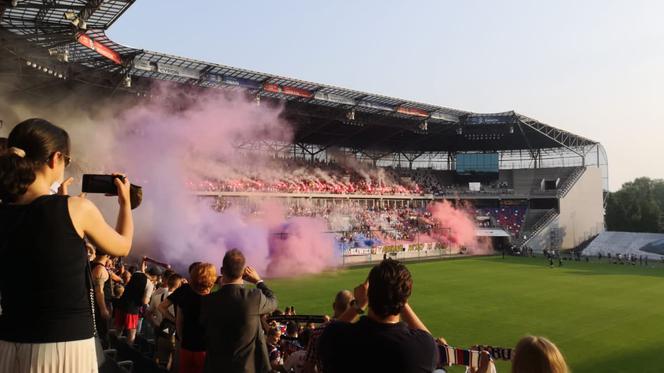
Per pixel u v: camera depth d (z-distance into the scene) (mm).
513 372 3547
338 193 63938
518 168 83062
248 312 4812
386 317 3322
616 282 38875
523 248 67000
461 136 73625
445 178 83438
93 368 2541
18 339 2320
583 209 77188
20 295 2338
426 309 27188
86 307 2510
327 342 3354
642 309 27438
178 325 5652
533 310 26953
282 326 11078
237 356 4781
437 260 57844
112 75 37562
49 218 2371
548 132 71125
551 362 3375
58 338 2357
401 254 58719
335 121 58375
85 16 25641
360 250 53469
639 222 84500
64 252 2393
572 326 23250
